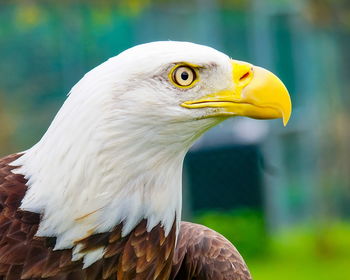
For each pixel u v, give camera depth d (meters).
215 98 5.04
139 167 4.82
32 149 4.98
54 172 4.74
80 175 4.70
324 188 19.06
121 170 4.77
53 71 17.48
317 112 19.52
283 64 20.25
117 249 4.87
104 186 4.75
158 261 5.00
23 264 4.74
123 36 17.61
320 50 19.72
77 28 17.45
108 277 4.89
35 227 4.75
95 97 4.70
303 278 16.12
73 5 17.31
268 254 17.94
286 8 20.05
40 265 4.75
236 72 5.12
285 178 20.02
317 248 18.19
